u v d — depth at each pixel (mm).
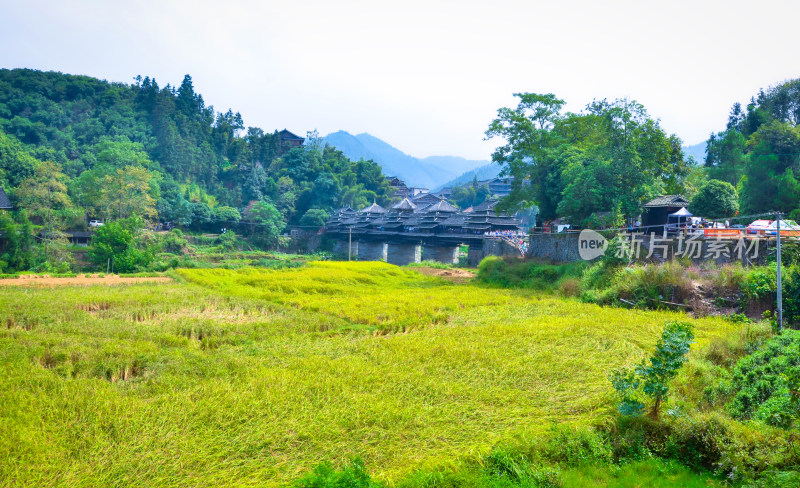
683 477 13828
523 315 33219
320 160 146250
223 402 17250
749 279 30078
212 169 134375
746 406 16750
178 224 105438
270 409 16891
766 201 41781
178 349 23781
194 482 13156
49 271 62562
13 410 16062
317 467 12117
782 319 26562
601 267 40812
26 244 67125
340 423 16203
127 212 87312
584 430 15375
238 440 15031
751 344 22047
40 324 27938
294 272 58344
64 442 14625
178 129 142000
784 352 19156
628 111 45562
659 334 27031
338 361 22062
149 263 67625
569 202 47312
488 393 18797
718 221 39031
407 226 92438
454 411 17359
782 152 45562
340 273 57531
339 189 130250
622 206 44812
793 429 14633
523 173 58688
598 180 45750
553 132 59781
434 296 41719
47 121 131500
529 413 17281
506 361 22188
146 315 32438
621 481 13656
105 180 86250
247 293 42094
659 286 34375
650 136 45250
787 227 32688
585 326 28609
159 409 16688
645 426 15703
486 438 15578
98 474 13336
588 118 57219
